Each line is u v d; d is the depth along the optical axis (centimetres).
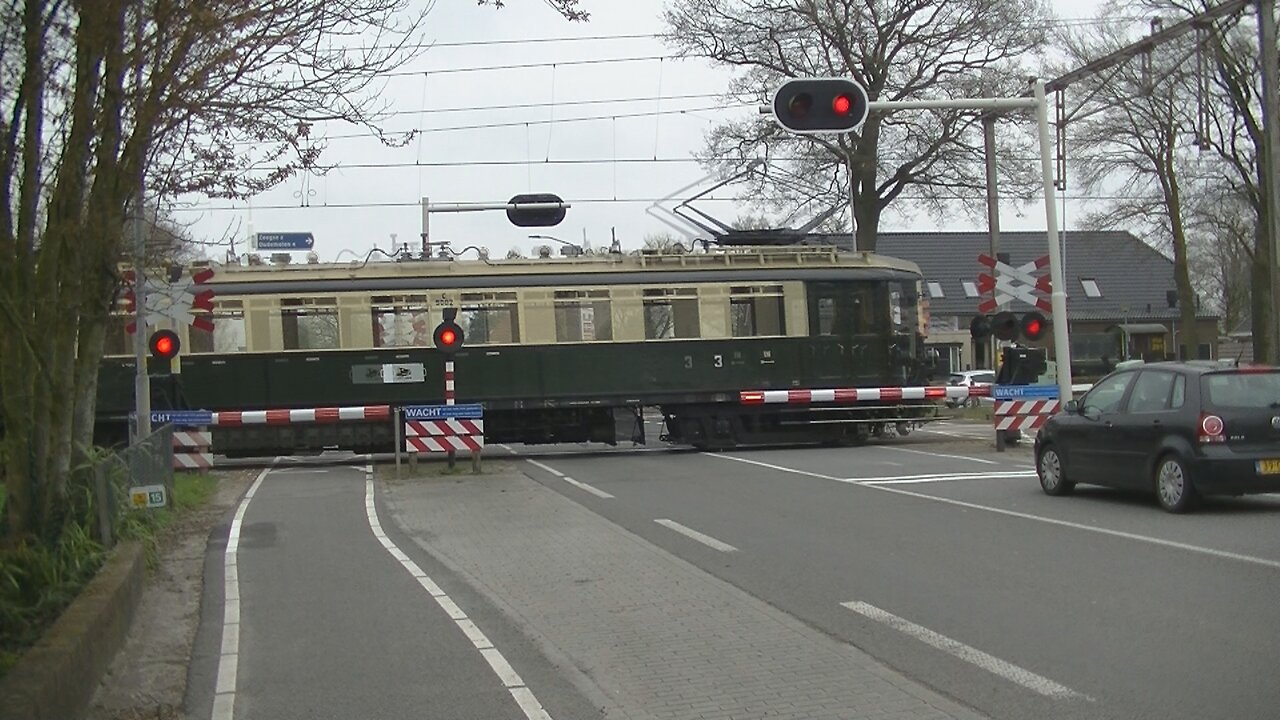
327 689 727
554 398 2416
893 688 677
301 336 2355
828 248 2575
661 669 745
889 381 2547
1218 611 836
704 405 2505
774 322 2503
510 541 1300
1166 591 905
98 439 2277
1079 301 6519
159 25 812
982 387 2503
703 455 2347
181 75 838
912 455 2194
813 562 1089
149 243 1071
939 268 6562
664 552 1183
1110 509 1345
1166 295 6581
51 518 873
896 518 1347
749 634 827
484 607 956
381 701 697
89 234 853
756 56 3108
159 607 988
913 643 777
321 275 2377
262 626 910
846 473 1870
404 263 2417
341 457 2672
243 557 1233
